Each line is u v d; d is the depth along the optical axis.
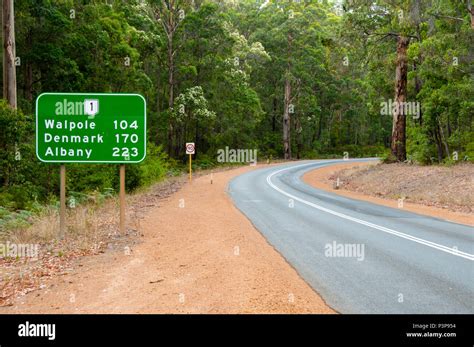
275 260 8.54
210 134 51.88
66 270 8.12
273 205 17.58
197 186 26.44
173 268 8.06
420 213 15.77
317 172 40.31
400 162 33.03
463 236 11.14
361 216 14.73
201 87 44.56
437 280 7.21
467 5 26.53
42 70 29.34
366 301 6.23
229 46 45.97
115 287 7.03
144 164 25.77
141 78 34.22
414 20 28.52
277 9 64.88
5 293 6.92
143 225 12.76
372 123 88.19
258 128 70.31
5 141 16.88
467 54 26.94
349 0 31.98
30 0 25.75
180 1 42.62
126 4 37.81
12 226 12.55
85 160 11.17
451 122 34.09
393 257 8.80
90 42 29.56
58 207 15.95
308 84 65.75
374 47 33.31
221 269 7.89
